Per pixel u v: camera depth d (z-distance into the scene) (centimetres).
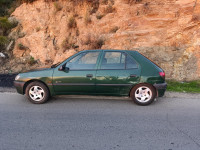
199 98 619
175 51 909
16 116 453
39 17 1198
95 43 992
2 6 1427
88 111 490
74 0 1161
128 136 367
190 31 912
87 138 357
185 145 338
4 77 868
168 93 671
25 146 328
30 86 538
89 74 527
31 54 1124
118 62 539
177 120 443
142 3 1032
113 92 539
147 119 446
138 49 937
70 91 540
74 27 1117
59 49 1077
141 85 531
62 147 326
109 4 1110
